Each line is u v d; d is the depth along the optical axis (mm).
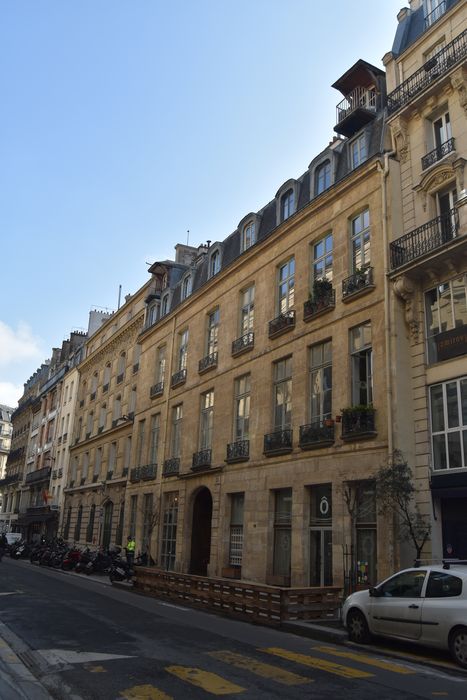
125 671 7598
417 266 15367
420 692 6930
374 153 18250
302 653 9328
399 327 16016
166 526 27844
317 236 20297
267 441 20469
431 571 9414
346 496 15469
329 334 18609
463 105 15406
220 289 26391
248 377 23156
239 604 13781
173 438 29250
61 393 54812
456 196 15656
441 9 17812
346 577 15820
